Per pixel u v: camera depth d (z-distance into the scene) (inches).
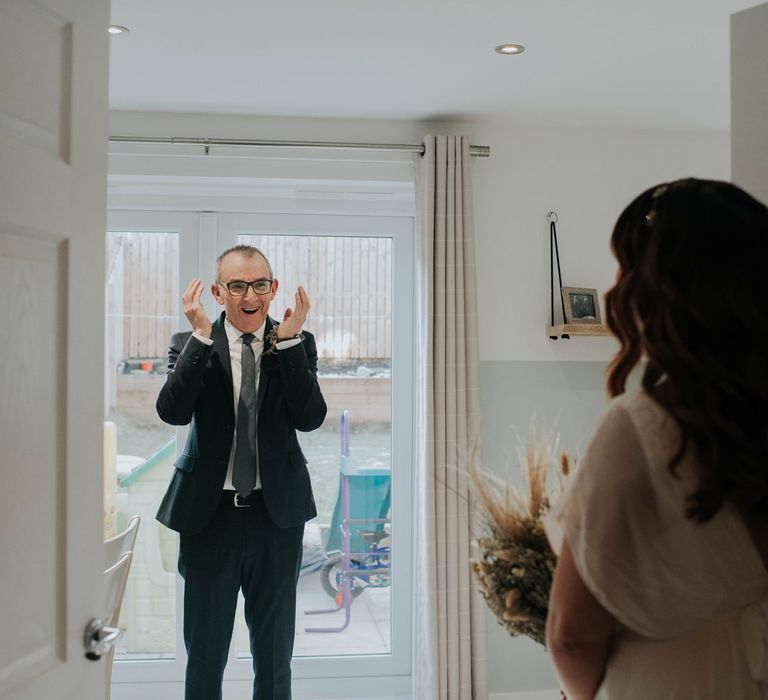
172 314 146.8
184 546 120.3
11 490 51.1
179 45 110.1
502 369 144.2
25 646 52.4
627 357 47.6
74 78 57.4
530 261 145.3
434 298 136.5
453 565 133.9
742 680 44.9
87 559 59.0
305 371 119.6
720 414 42.8
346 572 149.3
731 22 78.7
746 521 44.3
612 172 147.7
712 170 150.1
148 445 145.5
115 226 145.7
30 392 53.1
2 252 50.4
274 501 118.4
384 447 151.1
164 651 144.7
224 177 138.6
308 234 149.3
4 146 50.1
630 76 122.3
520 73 120.9
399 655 148.8
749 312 43.1
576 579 46.1
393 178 141.8
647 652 46.4
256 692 121.4
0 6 50.3
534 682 141.3
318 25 104.2
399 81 123.8
